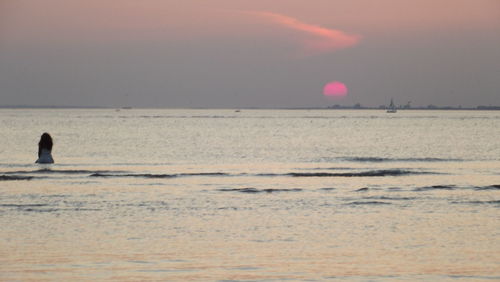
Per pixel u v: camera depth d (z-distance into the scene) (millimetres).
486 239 66875
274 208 86312
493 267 55875
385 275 53188
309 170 142750
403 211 83750
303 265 56219
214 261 57406
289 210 84688
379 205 88750
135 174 129000
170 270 54438
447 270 54844
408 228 72438
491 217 79312
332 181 118500
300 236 68188
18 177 120312
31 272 53594
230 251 61156
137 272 53750
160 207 87000
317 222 76062
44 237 67000
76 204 89125
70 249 61562
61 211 83188
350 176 126938
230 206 87875
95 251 60844
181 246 63188
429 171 138125
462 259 58500
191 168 147750
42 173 129500
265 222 76062
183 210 84562
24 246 62750
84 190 103812
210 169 145250
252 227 72938
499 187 107688
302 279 51969
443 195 98562
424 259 58438
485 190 104438
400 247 63125
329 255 59750
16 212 82125
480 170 142375
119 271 53969
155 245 63531
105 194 99312
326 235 68625
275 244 64250
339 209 85438
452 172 136500
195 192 102000
